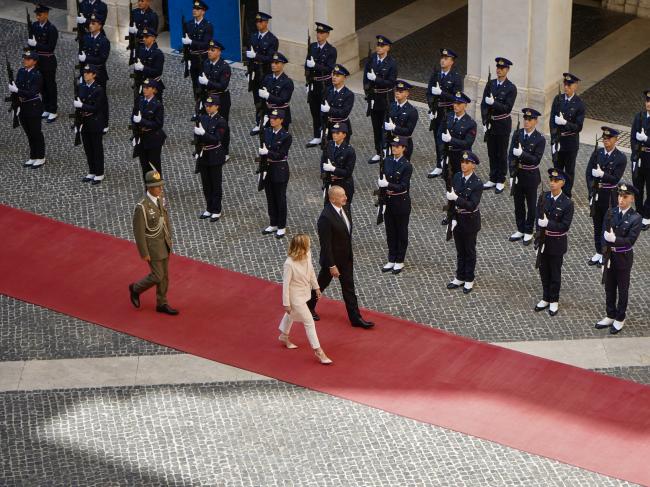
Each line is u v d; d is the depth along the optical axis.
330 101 41.69
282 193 37.50
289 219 39.31
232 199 40.59
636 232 32.19
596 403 30.14
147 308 34.69
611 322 33.31
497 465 28.19
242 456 28.72
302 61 49.25
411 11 56.12
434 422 29.64
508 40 43.72
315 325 33.72
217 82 43.19
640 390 30.58
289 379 31.41
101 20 46.56
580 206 39.66
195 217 39.50
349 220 33.00
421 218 39.16
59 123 46.31
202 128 38.09
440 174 41.75
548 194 33.44
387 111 40.53
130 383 31.50
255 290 35.47
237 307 34.66
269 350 32.69
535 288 35.31
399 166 35.19
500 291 35.22
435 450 28.73
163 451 28.92
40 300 35.16
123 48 52.44
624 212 32.34
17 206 40.28
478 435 29.14
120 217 39.53
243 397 30.84
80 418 30.14
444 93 41.62
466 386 30.92
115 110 47.12
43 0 57.72
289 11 48.59
